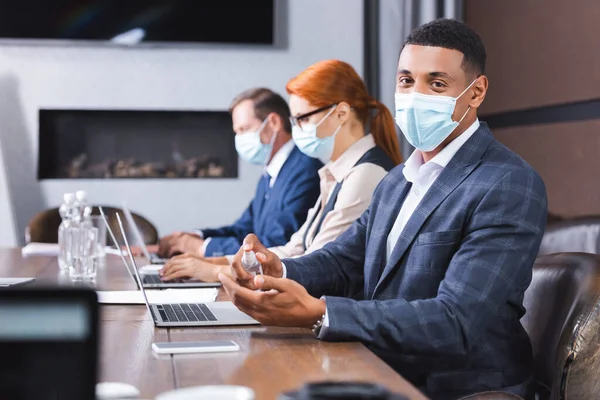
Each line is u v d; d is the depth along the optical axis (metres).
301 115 2.58
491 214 1.59
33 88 5.29
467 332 1.47
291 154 3.27
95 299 0.77
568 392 1.56
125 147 5.41
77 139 5.37
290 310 1.44
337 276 1.93
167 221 5.41
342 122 2.56
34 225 3.90
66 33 5.27
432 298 1.57
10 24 5.23
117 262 3.02
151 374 1.17
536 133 4.27
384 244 1.83
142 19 5.31
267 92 3.41
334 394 0.80
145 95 5.37
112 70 5.34
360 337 1.42
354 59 5.47
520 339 1.67
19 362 0.76
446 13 5.11
